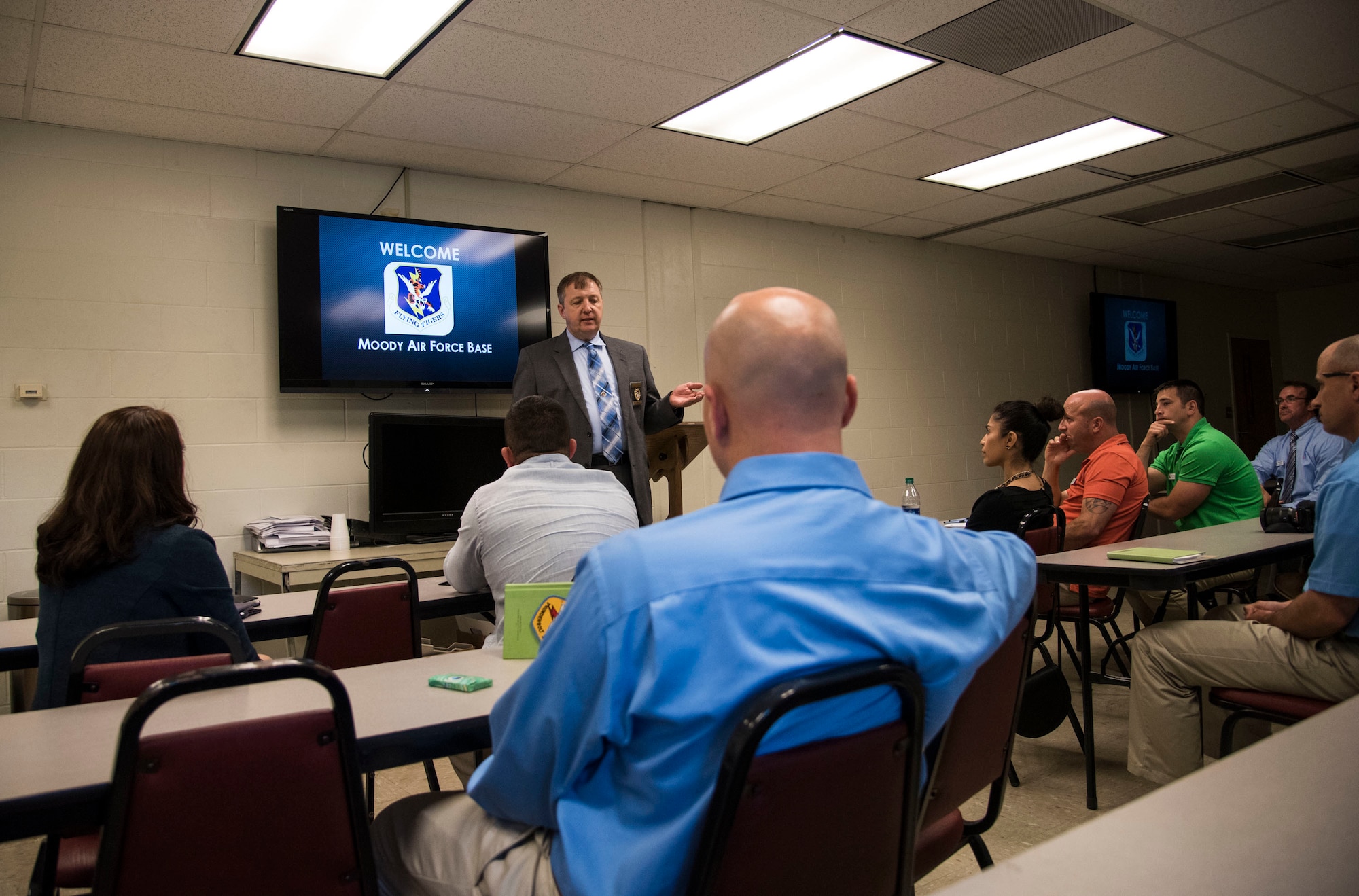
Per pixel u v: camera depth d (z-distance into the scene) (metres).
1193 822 0.62
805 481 0.88
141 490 1.55
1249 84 4.02
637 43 3.34
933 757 1.10
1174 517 3.81
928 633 0.87
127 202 3.80
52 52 3.12
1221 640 2.07
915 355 6.65
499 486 1.93
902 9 3.21
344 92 3.59
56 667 1.51
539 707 0.88
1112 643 3.54
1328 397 2.18
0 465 3.51
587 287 3.50
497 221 4.74
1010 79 3.86
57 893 2.05
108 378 3.72
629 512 1.96
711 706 0.79
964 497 6.89
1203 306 8.98
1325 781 0.69
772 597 0.81
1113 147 4.84
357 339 4.18
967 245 6.99
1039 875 0.54
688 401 3.30
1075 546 3.31
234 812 0.94
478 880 1.04
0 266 3.54
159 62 3.24
